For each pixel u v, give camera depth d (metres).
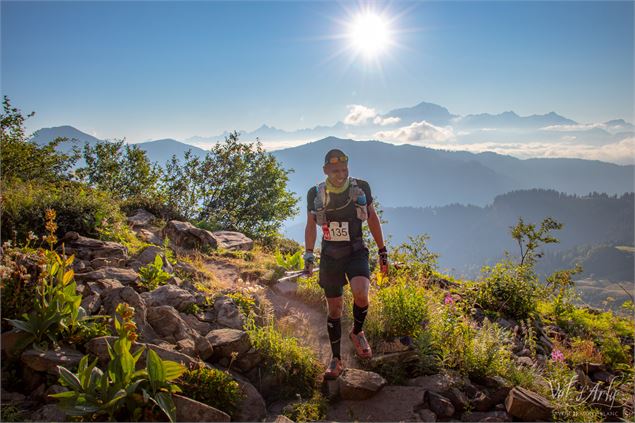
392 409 4.32
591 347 7.98
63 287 4.18
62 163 15.13
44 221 7.16
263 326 5.46
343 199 4.64
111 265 6.28
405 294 5.96
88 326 4.17
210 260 8.88
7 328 4.00
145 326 4.43
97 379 3.43
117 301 4.60
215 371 4.01
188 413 3.54
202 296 5.68
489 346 5.34
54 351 3.83
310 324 5.98
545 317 9.67
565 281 10.09
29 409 3.44
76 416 3.20
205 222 14.44
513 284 8.71
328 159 4.55
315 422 4.04
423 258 9.36
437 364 5.12
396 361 5.10
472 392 4.78
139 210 13.31
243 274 7.89
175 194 16.48
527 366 5.91
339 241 4.70
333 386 4.54
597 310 10.98
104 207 8.71
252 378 4.59
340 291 4.79
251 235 15.84
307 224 4.89
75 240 6.98
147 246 7.85
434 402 4.45
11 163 12.91
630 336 9.23
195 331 4.68
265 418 4.05
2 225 6.74
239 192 17.11
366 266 4.74
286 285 7.05
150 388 3.51
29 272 4.62
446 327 5.72
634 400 6.00
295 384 4.60
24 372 3.75
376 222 4.88
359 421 4.16
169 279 6.11
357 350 4.97
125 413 3.36
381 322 5.57
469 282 9.59
